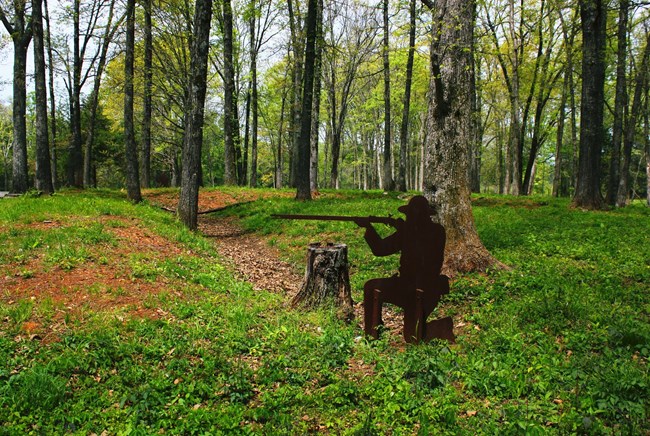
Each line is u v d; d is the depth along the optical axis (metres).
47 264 7.89
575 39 28.25
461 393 4.66
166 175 51.81
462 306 7.59
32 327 5.89
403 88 35.25
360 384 5.00
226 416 4.22
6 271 7.44
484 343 5.90
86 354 5.29
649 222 13.94
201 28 13.65
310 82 19.58
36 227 10.16
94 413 4.30
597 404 4.09
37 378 4.55
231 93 27.84
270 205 19.69
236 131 31.50
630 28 23.64
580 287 7.70
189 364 5.33
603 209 17.48
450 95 9.37
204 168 60.19
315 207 17.88
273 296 8.44
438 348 5.68
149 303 6.98
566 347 5.55
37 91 17.95
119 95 30.25
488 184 64.31
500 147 44.88
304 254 12.31
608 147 42.25
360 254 11.57
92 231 10.00
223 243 14.39
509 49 27.72
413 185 65.25
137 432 3.93
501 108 36.81
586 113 17.66
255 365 5.52
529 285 7.91
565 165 52.84
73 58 25.58
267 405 4.52
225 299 7.92
